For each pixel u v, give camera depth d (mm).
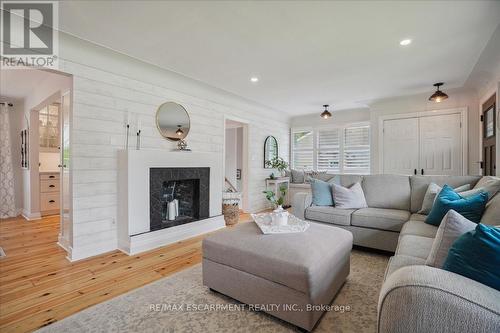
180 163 3441
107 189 2918
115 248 2982
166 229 3221
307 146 6719
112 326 1597
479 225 985
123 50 2768
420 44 2607
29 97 4441
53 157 5145
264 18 2131
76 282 2180
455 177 2910
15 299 1911
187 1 1906
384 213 2807
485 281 916
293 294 1523
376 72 3436
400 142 4953
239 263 1768
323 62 3084
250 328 1577
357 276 2268
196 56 2914
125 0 1895
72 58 2609
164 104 3506
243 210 5340
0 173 4570
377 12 2039
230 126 5574
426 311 833
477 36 2436
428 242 1772
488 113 3793
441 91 4207
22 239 3318
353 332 1535
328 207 3223
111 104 2939
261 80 3779
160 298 1920
